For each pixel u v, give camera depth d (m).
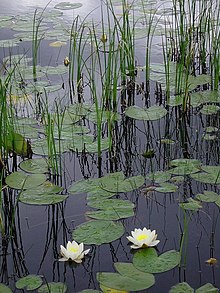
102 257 1.54
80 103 2.53
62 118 2.26
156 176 1.93
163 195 1.83
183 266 1.48
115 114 2.41
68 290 1.42
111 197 1.82
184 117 2.42
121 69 2.74
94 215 1.70
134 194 1.84
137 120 2.42
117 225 1.65
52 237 1.66
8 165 2.08
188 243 1.59
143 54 3.11
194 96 2.57
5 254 1.59
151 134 2.30
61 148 2.13
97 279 1.45
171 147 2.18
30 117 2.42
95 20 3.56
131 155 2.13
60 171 1.99
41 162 2.05
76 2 4.04
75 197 1.84
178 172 1.94
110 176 1.93
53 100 2.58
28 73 2.87
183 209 1.74
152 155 2.12
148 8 3.71
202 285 1.41
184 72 2.84
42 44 3.26
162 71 2.86
